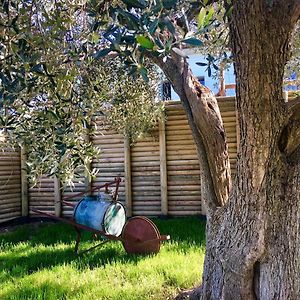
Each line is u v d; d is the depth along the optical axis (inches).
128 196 274.4
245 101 98.4
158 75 235.8
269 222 104.4
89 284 144.0
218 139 120.3
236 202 109.4
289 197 103.1
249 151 102.0
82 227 191.6
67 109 87.8
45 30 73.2
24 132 91.2
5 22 68.6
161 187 269.4
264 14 88.8
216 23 110.3
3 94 67.1
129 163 274.5
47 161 93.9
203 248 186.4
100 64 105.0
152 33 46.2
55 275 156.0
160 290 137.6
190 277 145.1
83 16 84.0
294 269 103.0
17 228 272.8
